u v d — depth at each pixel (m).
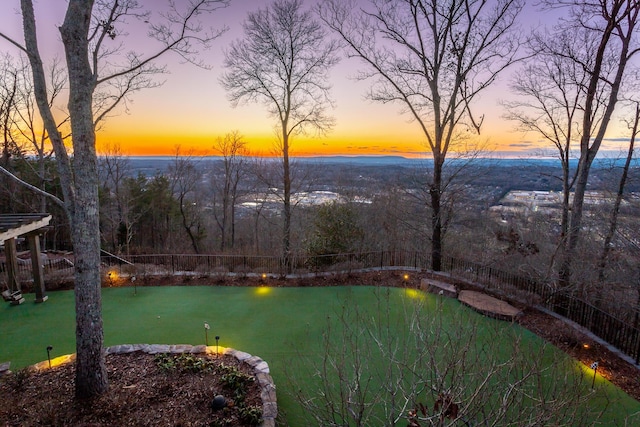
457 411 3.41
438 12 12.44
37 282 10.08
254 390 5.91
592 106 11.14
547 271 10.84
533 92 13.42
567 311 8.93
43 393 5.66
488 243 16.33
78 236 5.27
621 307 10.59
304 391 6.00
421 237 17.72
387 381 4.16
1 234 8.65
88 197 5.24
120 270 12.65
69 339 8.03
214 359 6.86
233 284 11.64
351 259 13.84
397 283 11.58
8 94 17.80
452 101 13.02
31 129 18.39
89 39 5.48
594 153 10.83
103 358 5.64
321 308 9.72
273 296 10.64
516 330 8.20
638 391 6.10
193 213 29.55
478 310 8.96
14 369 6.82
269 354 7.39
